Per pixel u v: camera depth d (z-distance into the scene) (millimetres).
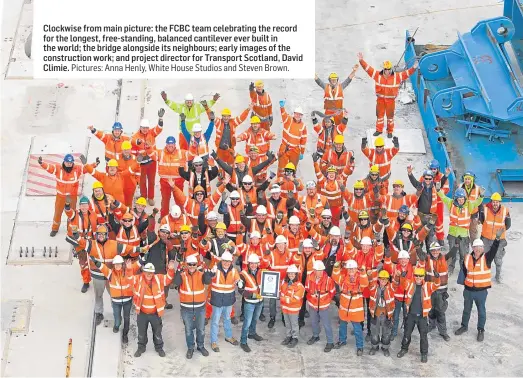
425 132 26438
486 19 28750
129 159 22453
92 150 25547
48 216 23594
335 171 22250
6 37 29422
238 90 27938
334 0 31094
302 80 28312
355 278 19750
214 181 24828
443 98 25469
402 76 25188
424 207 21969
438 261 20219
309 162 25547
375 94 27562
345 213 21891
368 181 22094
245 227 21188
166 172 22703
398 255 19891
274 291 19922
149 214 23516
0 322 20797
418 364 20297
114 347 20359
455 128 26000
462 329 20984
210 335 20906
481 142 25562
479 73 26156
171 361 20203
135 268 20141
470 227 22344
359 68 28609
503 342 20844
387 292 19938
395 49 29203
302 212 21578
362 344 20359
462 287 22250
